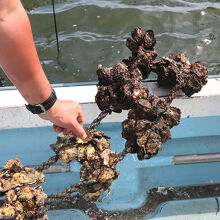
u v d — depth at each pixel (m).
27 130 1.67
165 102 1.41
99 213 1.68
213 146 1.82
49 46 2.83
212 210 1.67
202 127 1.74
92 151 1.32
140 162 1.73
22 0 3.30
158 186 1.80
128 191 1.74
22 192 1.18
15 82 0.88
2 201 1.70
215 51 2.80
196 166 1.82
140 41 1.56
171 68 1.49
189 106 1.61
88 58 2.72
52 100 0.96
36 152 1.73
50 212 1.67
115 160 1.32
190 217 1.65
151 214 1.68
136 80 1.42
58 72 2.60
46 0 3.32
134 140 1.35
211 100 1.59
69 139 1.34
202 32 2.98
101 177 1.28
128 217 1.67
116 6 3.23
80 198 1.74
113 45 2.84
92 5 3.25
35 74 0.87
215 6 3.28
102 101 1.43
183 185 1.81
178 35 2.94
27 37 0.81
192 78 1.47
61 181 1.77
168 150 1.80
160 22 3.07
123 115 1.65
